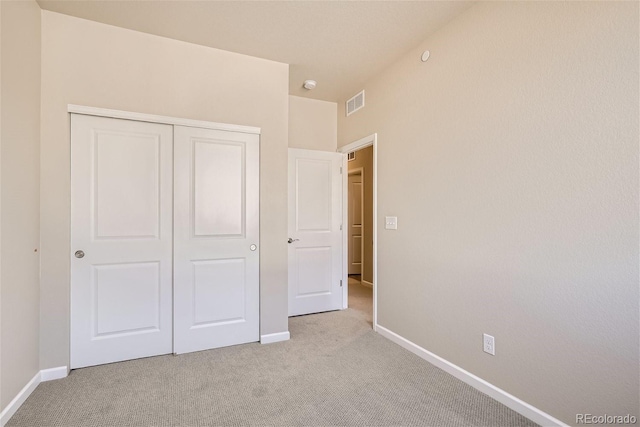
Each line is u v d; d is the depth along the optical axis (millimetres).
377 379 2199
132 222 2430
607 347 1462
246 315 2809
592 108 1510
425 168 2549
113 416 1771
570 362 1596
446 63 2350
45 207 2152
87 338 2312
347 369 2344
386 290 3012
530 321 1776
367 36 2514
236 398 1956
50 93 2182
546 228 1700
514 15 1859
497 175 1963
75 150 2270
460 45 2230
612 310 1445
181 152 2568
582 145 1548
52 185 2174
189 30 2428
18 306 1854
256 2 2105
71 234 2264
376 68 3059
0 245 1686
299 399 1951
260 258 2848
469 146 2152
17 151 1851
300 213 3688
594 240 1506
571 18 1589
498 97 1953
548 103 1688
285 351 2658
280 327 2908
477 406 1888
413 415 1801
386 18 2283
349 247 6105
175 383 2121
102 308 2352
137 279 2453
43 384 2086
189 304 2602
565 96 1614
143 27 2385
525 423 1734
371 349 2713
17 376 1836
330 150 3967
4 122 1723
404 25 2367
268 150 2881
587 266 1532
